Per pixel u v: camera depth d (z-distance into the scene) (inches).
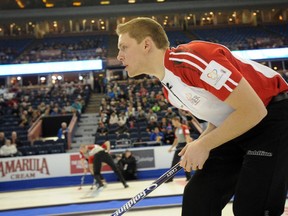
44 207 256.1
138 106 665.0
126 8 981.2
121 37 69.8
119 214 77.5
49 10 981.8
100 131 558.3
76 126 666.2
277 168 65.2
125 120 594.6
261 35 1180.5
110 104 707.4
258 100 59.7
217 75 59.8
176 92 70.2
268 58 878.4
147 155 463.2
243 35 1191.6
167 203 228.5
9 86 962.7
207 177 74.2
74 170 456.8
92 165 383.2
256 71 68.5
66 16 988.6
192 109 74.4
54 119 673.0
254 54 876.0
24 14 981.2
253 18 1247.5
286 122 66.5
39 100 793.6
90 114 720.3
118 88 781.9
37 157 455.5
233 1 987.9
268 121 66.6
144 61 68.7
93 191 355.6
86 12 980.6
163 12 998.4
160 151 464.1
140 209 214.2
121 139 506.6
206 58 61.2
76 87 890.1
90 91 896.9
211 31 1232.2
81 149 393.1
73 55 1102.4
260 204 65.2
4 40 1203.9
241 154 74.8
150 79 872.9
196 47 64.1
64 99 785.6
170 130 504.7
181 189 304.8
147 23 68.0
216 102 66.6
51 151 495.2
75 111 686.5
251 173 66.1
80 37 1234.0
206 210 72.4
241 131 60.4
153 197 258.2
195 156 63.8
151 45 67.6
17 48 1165.1
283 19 1241.4
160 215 195.8
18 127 624.4
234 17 1250.0
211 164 75.3
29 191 413.1
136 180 446.9
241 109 59.1
